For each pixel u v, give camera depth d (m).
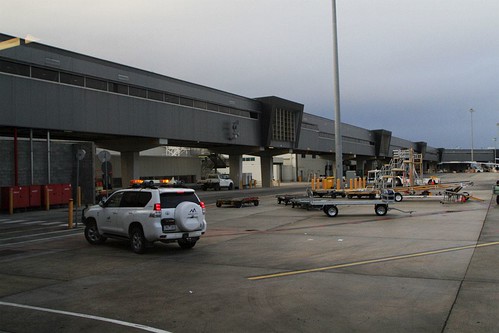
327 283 8.40
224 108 46.56
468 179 71.56
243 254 11.67
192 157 67.25
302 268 9.77
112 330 6.07
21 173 28.19
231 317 6.56
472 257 10.49
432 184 38.28
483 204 25.47
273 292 7.88
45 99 28.19
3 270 10.17
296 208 25.64
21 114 26.77
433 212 21.56
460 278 8.53
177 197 12.21
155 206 11.73
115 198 13.27
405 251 11.45
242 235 15.23
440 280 8.41
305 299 7.40
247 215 22.28
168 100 38.66
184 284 8.60
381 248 11.97
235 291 8.00
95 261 11.12
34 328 6.19
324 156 84.88
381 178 36.72
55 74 28.95
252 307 7.04
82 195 31.62
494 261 10.00
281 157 99.62
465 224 16.72
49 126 28.44
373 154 96.00
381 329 5.93
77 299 7.66
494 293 7.47
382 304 7.03
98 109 31.84
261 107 52.94
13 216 24.39
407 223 17.39
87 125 30.98
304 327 6.07
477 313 6.47
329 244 12.84
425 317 6.36
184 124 40.44
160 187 12.77
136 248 12.11
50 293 8.07
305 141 64.12
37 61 27.42
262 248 12.48
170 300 7.52
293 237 14.41
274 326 6.14
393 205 26.00
